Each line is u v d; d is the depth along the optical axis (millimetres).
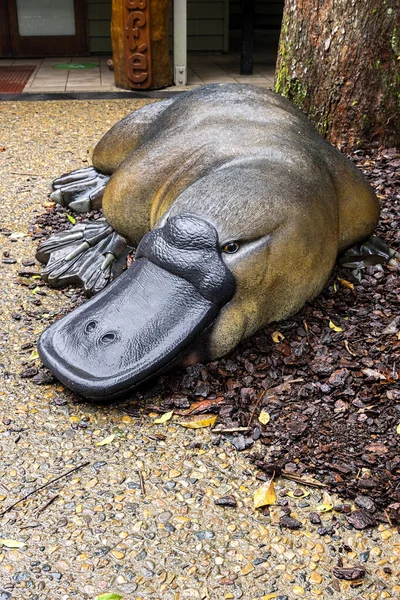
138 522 2057
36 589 1876
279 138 2785
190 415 2406
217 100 3012
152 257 2494
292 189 2555
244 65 7504
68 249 3199
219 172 2613
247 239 2438
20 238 3570
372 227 2986
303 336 2650
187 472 2213
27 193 4145
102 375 2326
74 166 4617
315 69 4211
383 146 4266
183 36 6945
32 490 2145
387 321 2744
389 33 4023
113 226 3006
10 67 8031
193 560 1957
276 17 10656
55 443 2309
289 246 2504
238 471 2219
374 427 2303
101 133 5398
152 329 2389
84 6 8422
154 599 1862
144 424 2381
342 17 4043
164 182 2818
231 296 2441
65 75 7559
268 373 2523
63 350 2404
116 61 6879
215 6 8602
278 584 1903
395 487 2127
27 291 3098
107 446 2301
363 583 1906
